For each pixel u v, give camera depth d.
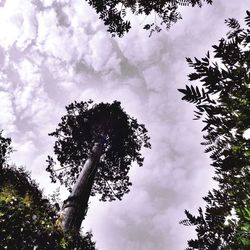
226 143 1.58
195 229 1.83
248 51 1.31
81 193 9.84
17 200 5.12
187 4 4.92
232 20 1.48
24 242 4.68
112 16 5.11
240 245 1.60
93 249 6.21
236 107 1.38
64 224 8.12
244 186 1.75
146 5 5.13
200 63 1.24
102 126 14.85
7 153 8.02
